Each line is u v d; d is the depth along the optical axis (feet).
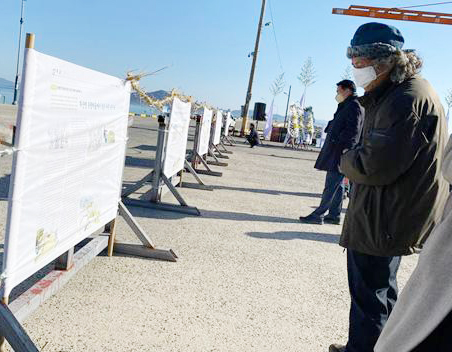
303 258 14.67
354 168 6.89
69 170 8.73
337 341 9.25
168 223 16.85
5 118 42.73
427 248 4.63
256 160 47.42
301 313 10.37
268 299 10.91
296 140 79.71
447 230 4.46
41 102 7.19
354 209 7.24
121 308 9.41
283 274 12.84
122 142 11.93
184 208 18.86
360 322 7.46
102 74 9.78
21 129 6.77
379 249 6.93
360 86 7.39
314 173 42.93
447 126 7.07
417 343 4.43
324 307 10.89
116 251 12.69
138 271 11.58
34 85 6.89
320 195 29.73
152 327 8.79
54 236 8.52
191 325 9.07
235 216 19.65
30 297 8.01
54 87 7.56
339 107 19.49
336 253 15.84
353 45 7.24
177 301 10.11
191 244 14.52
